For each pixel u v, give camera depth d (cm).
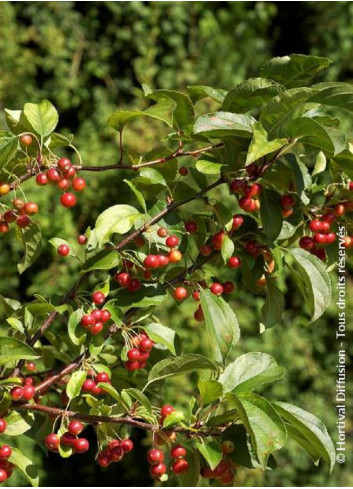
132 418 78
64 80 199
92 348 78
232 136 80
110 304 80
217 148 84
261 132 76
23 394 77
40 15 201
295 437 77
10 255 181
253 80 80
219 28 212
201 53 206
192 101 88
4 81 192
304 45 223
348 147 82
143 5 208
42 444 90
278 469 177
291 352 182
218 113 79
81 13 211
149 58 200
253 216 86
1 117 190
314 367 184
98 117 195
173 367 79
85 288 177
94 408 77
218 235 82
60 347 94
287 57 82
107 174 187
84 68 205
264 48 217
